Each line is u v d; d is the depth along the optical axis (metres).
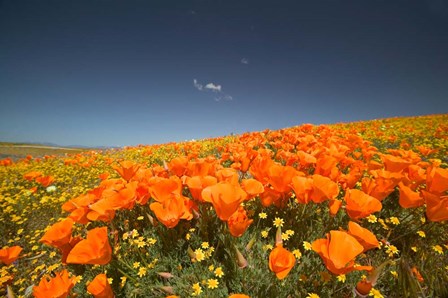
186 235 2.76
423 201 2.26
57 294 1.84
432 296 2.14
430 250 2.68
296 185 2.27
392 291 2.28
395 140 8.07
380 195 2.37
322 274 2.06
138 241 2.74
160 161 9.04
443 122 13.84
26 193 6.21
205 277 2.33
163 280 2.47
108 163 8.88
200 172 2.94
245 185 2.40
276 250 1.70
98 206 2.36
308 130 8.22
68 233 2.31
